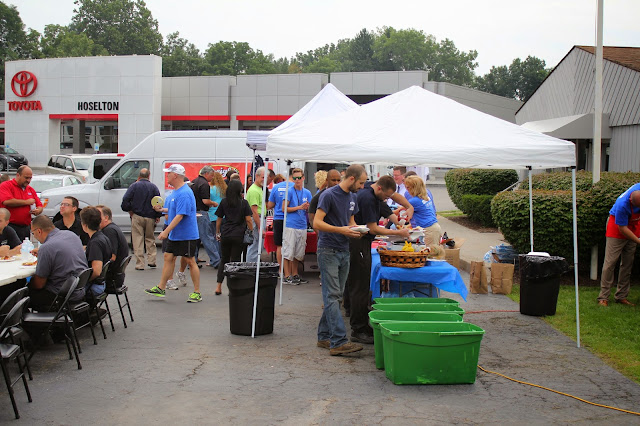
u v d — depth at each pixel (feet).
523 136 24.07
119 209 48.98
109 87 125.39
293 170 33.99
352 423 15.66
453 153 22.80
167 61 291.79
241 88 133.69
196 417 15.94
